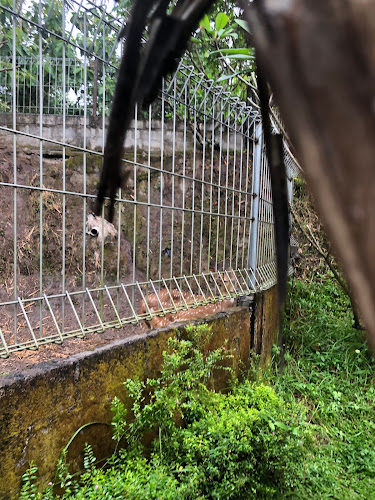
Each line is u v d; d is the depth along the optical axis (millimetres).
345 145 132
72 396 1269
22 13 1340
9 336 2451
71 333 1353
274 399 1758
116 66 1471
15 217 1204
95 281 3375
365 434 2109
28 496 987
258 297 2564
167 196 3508
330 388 2514
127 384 1400
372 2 131
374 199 125
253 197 2641
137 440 1357
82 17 1522
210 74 2461
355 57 133
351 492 1639
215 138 3139
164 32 427
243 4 182
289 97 146
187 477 1263
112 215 513
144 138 3443
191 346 1821
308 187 145
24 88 3496
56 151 3570
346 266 134
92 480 1139
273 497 1451
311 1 144
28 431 1124
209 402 1629
